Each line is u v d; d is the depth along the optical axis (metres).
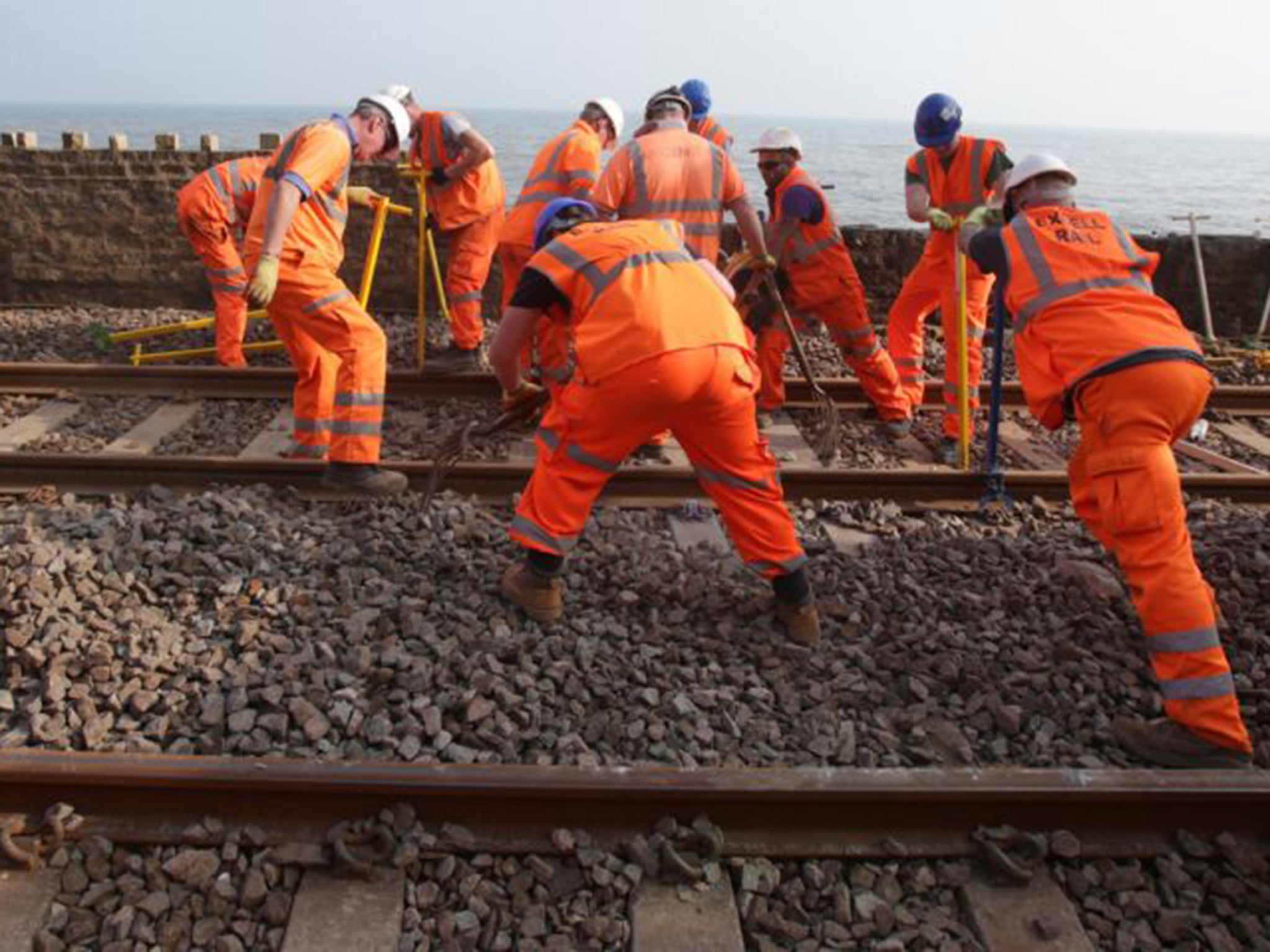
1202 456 6.46
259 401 6.95
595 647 3.85
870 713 3.64
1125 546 3.55
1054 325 3.70
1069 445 6.71
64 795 2.99
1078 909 2.94
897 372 6.95
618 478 5.32
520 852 2.98
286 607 3.95
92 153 9.28
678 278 3.59
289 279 4.99
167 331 7.94
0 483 5.20
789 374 7.76
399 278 9.39
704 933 2.79
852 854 3.03
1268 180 101.25
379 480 5.14
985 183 6.32
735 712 3.58
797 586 4.00
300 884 2.88
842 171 77.19
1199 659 3.39
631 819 3.05
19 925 2.73
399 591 4.11
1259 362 8.67
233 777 2.97
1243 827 3.15
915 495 5.44
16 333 8.42
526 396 4.12
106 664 3.53
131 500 5.14
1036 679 3.80
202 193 7.17
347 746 3.29
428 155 7.15
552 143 6.49
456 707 3.42
